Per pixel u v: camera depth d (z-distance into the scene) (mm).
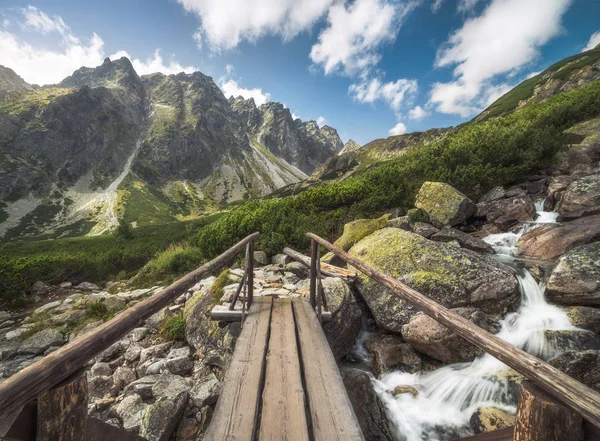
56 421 1178
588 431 1183
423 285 6141
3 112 148500
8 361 6402
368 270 2877
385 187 12844
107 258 14906
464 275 6059
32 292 11484
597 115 13695
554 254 7152
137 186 158125
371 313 6703
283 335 4172
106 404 4289
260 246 10742
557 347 4688
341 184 14664
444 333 5016
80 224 109938
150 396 4348
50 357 1113
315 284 5680
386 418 4152
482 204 10539
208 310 6102
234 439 2236
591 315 4980
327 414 2506
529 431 1273
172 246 15789
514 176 11094
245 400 2705
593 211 7891
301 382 3016
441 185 10523
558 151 11570
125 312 1583
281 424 2396
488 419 3785
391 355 5320
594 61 56469
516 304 5801
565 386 1140
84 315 8250
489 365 4727
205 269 2875
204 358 5156
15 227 99875
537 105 18859
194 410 3938
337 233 12039
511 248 8219
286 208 13148
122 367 5164
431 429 4020
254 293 6305
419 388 4723
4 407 874
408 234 7777
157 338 6309
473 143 12680
